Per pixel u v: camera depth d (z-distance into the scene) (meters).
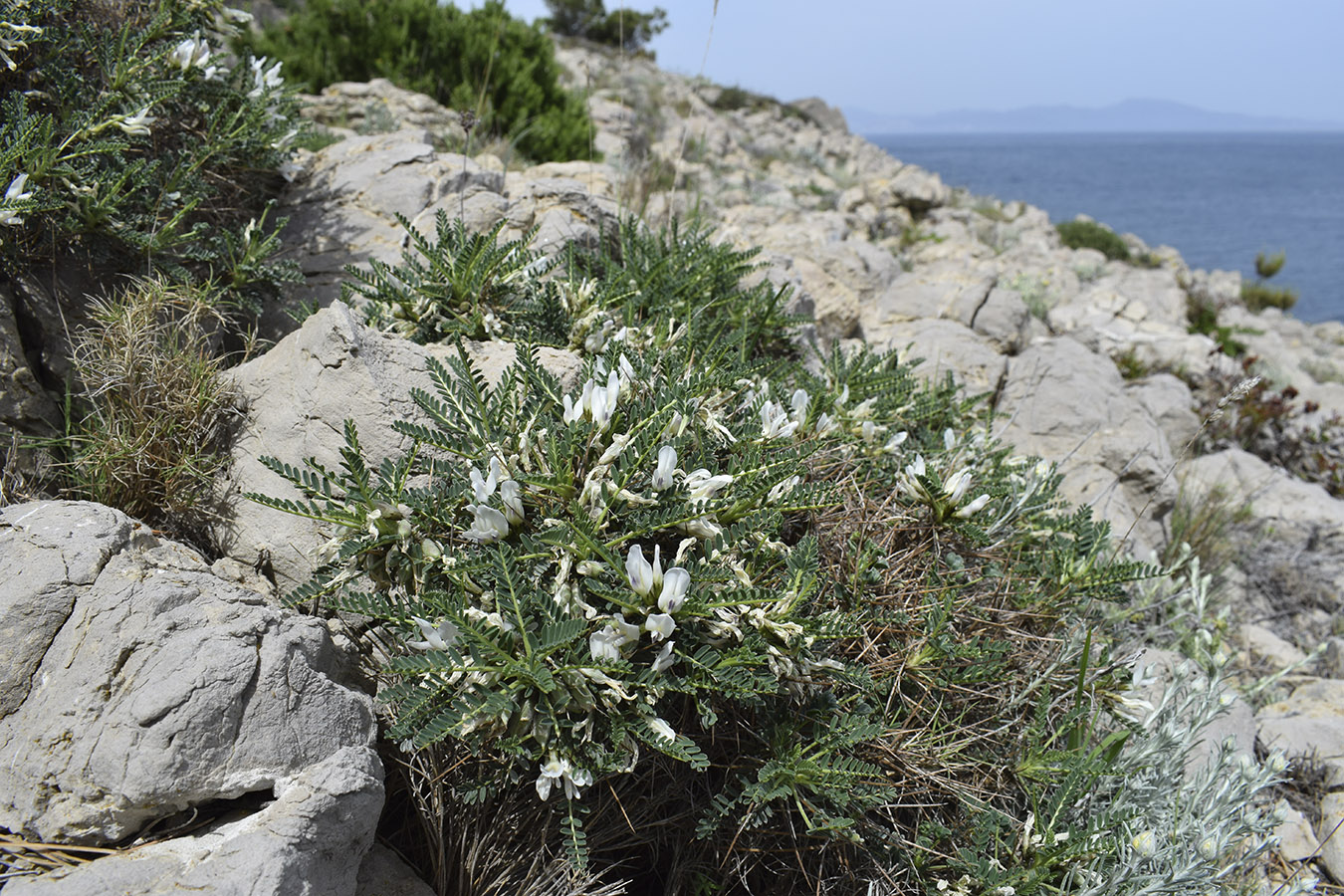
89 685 1.90
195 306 3.01
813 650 2.40
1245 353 11.80
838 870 2.39
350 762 1.96
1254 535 5.96
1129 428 5.39
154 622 1.99
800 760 2.20
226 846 1.75
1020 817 2.64
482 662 2.06
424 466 2.51
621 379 2.51
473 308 3.22
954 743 2.60
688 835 2.39
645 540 2.37
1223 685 3.54
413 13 8.88
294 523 2.58
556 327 3.29
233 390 2.83
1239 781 2.78
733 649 2.15
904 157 182.38
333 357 2.66
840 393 3.44
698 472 2.33
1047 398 5.56
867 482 3.03
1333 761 3.59
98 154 3.31
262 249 3.45
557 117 8.86
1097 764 2.52
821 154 23.70
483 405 2.42
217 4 3.99
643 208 5.51
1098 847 2.35
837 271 6.73
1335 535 6.00
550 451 2.28
